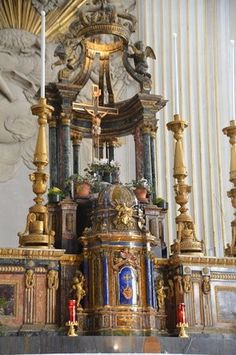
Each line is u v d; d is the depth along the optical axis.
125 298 8.88
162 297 9.38
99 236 9.02
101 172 10.81
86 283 9.07
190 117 15.48
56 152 10.80
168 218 14.67
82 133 11.84
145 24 15.77
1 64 14.82
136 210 9.36
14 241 14.15
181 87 15.59
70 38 11.06
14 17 15.16
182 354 8.10
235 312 9.55
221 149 15.53
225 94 15.93
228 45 16.23
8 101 14.72
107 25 10.93
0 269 8.80
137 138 11.36
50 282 8.96
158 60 15.63
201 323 9.30
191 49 15.91
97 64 14.21
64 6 15.44
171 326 9.36
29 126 14.74
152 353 7.90
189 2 16.20
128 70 11.30
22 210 14.37
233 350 8.39
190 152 15.28
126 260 9.01
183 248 9.80
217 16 16.33
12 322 8.68
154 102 11.10
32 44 15.13
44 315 8.86
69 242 9.66
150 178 10.88
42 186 9.62
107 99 12.70
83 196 10.05
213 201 15.12
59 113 10.84
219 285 9.59
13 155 14.55
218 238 14.95
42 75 9.89
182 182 10.27
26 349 7.69
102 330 8.72
